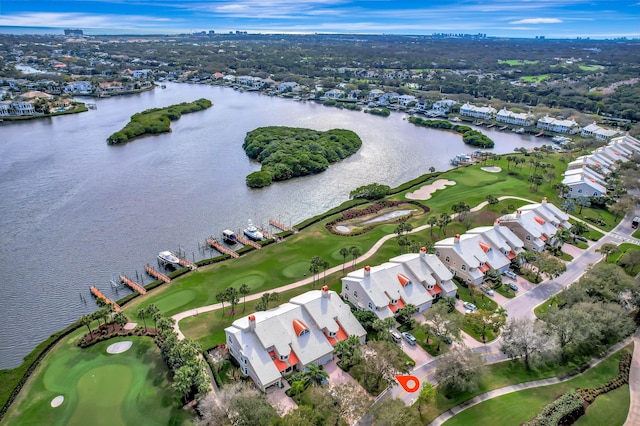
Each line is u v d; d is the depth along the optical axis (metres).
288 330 83.94
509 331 84.88
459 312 100.25
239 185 185.38
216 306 102.44
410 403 74.06
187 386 72.94
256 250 131.00
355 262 121.50
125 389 77.75
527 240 128.88
